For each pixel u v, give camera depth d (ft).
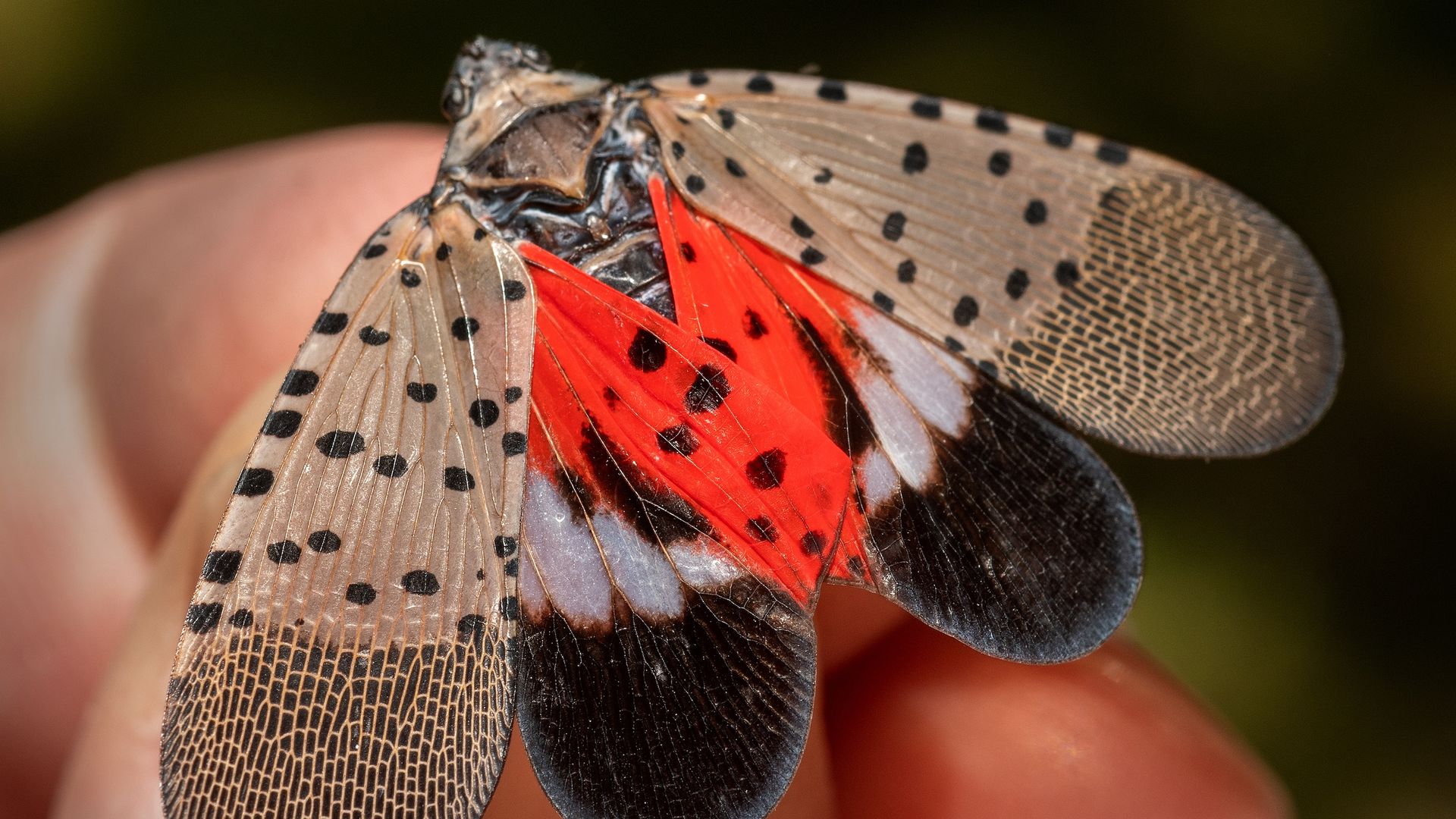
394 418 0.39
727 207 0.40
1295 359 0.40
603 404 0.39
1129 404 0.40
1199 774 0.45
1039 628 0.40
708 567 0.39
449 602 0.39
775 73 0.40
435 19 0.75
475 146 0.40
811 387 0.40
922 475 0.40
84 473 0.54
